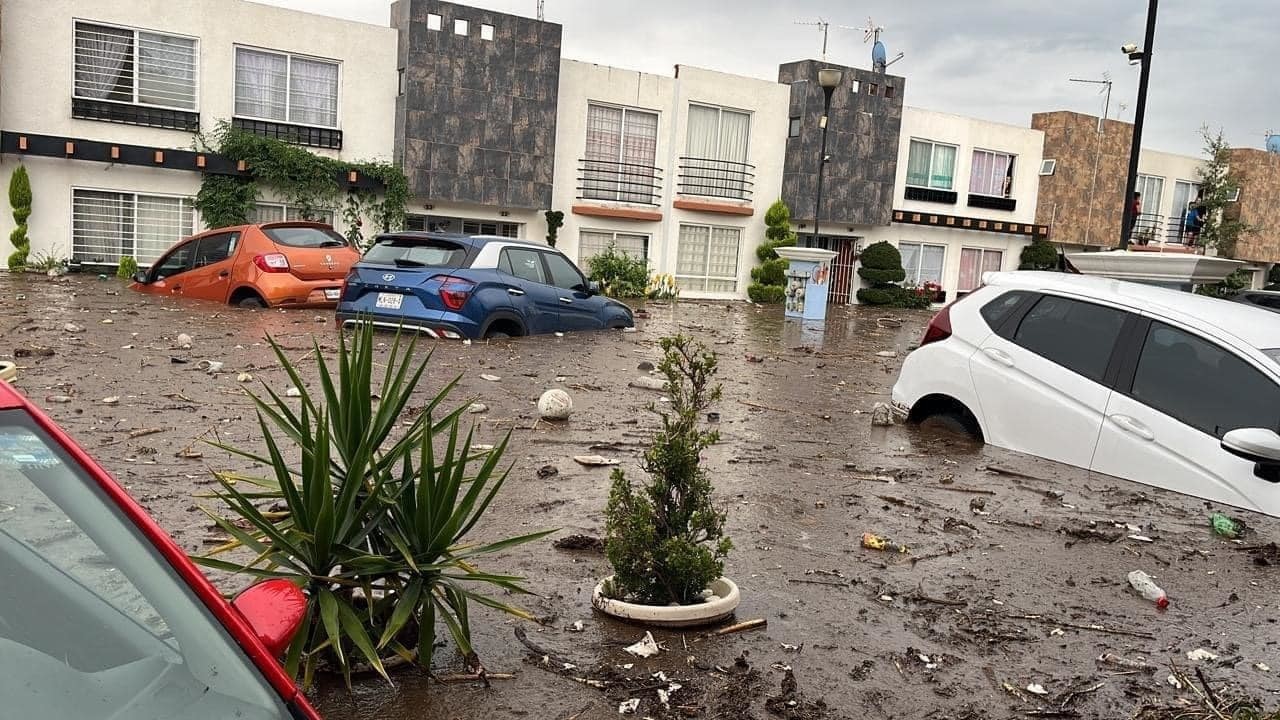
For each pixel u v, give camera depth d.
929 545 5.88
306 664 3.50
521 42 26.23
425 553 3.76
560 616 4.45
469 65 25.58
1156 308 7.86
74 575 1.91
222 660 1.97
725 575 5.14
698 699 3.77
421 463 3.71
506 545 3.95
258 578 4.36
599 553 5.33
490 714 3.54
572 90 28.19
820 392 11.88
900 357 16.78
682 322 20.89
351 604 3.79
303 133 24.38
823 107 32.28
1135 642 4.64
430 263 13.77
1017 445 8.52
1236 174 43.41
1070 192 38.47
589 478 6.86
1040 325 8.58
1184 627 4.87
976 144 36.56
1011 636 4.59
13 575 1.88
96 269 22.30
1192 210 42.88
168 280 17.78
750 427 9.23
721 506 6.39
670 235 30.56
